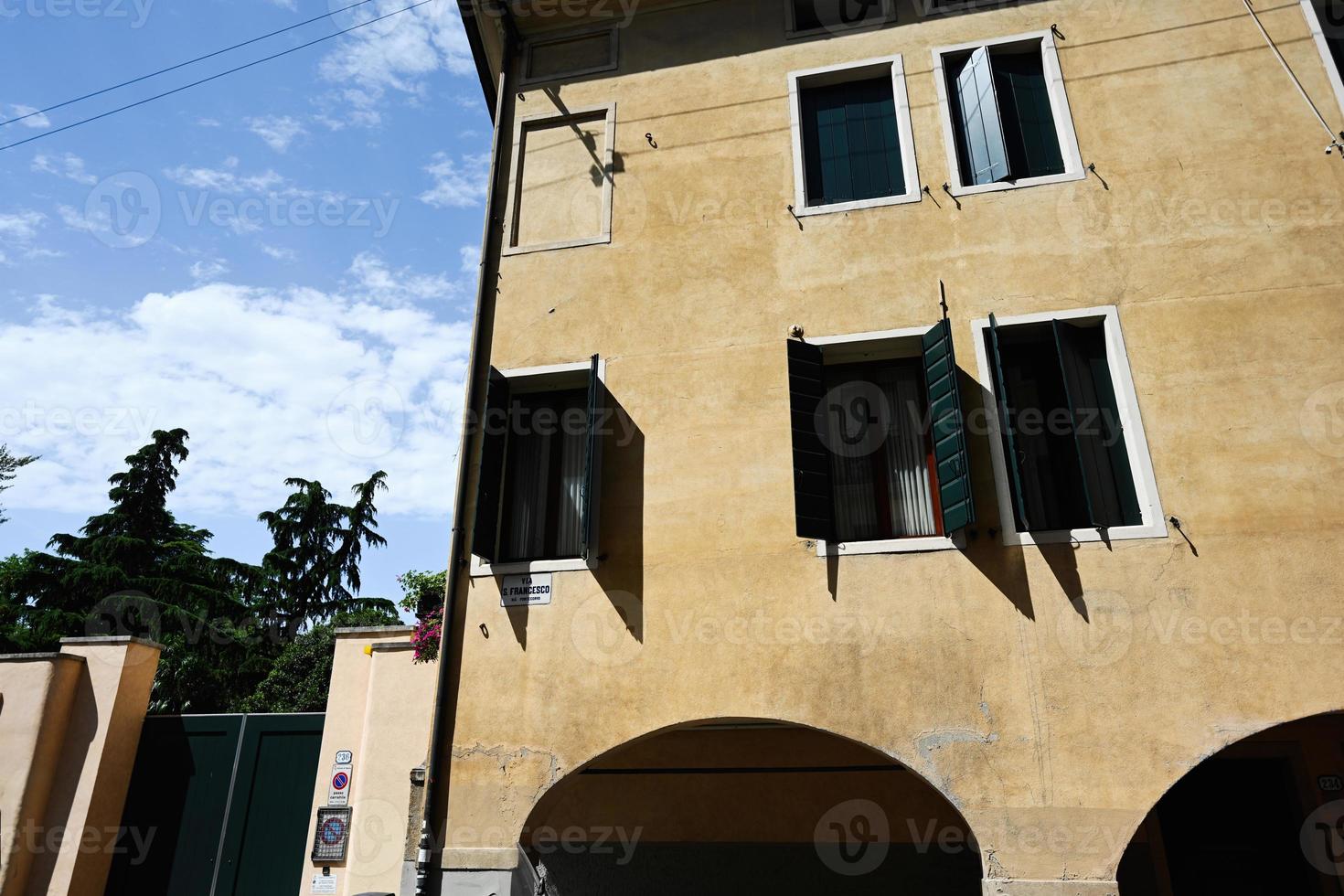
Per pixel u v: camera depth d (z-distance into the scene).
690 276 8.13
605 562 7.25
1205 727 5.90
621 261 8.35
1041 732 6.09
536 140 9.22
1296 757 7.23
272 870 9.89
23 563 23.47
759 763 8.37
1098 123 7.83
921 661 6.44
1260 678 5.95
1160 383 6.85
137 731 10.62
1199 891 7.26
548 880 8.29
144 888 10.02
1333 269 6.94
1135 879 7.24
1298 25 7.82
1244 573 6.22
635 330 8.04
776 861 8.02
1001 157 7.80
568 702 6.86
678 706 6.66
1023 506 6.56
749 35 9.09
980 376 7.14
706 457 7.43
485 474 7.59
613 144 8.91
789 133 8.52
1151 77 7.91
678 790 8.41
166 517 27.62
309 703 22.00
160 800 10.40
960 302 7.45
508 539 7.77
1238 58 7.83
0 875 9.25
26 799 9.55
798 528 6.82
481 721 6.93
